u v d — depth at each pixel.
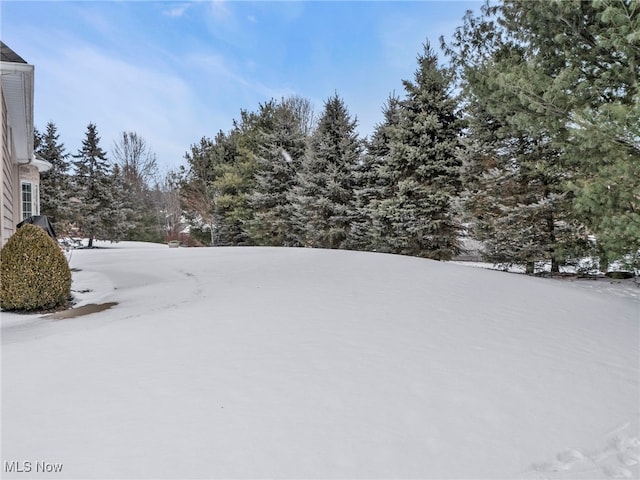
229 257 11.27
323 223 16.23
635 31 4.95
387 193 14.29
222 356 3.23
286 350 3.38
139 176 36.78
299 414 2.36
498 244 9.64
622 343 4.02
